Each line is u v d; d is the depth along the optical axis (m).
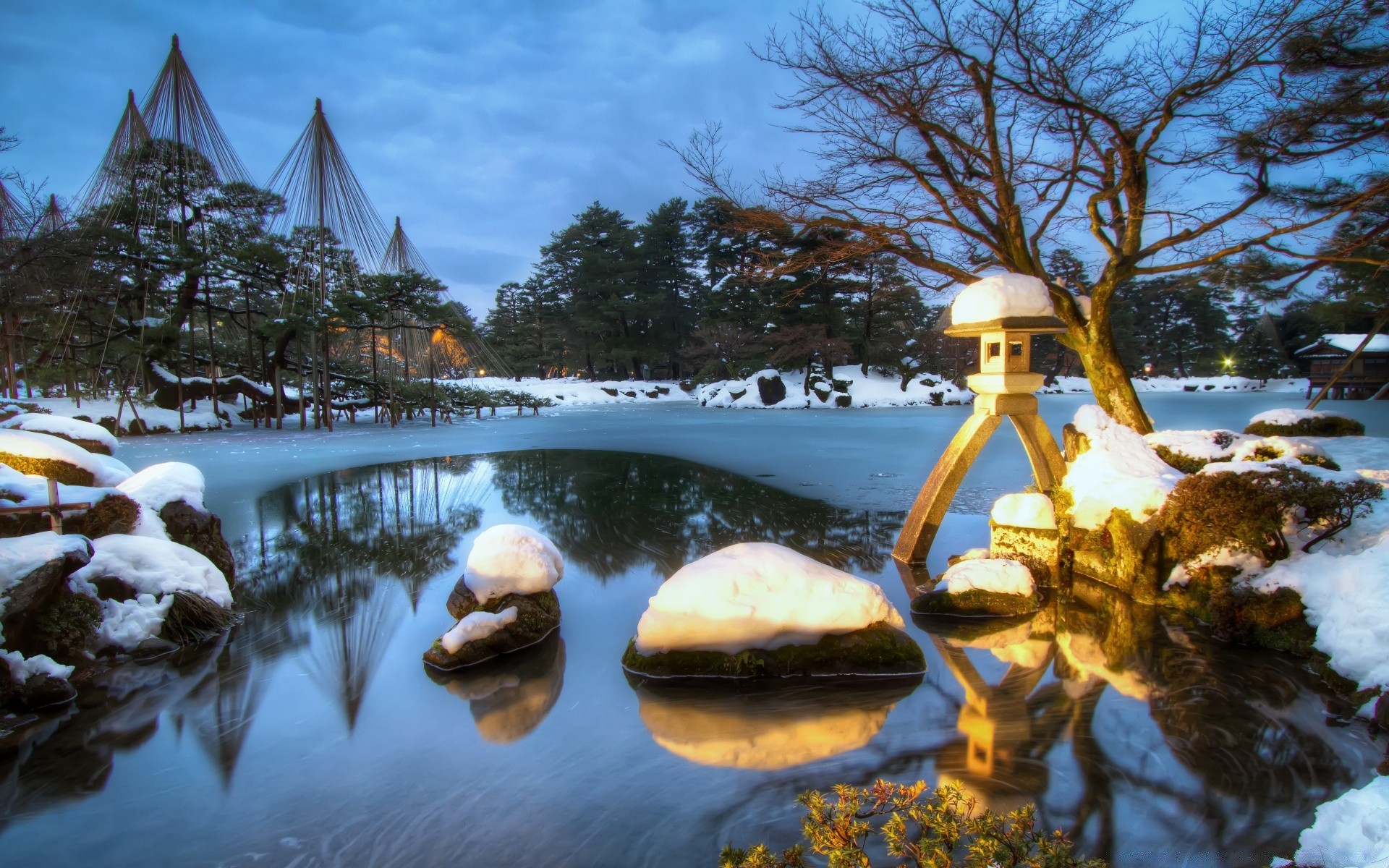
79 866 3.09
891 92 8.82
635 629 5.87
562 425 27.22
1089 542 7.03
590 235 55.81
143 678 5.05
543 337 63.12
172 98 25.19
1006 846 2.26
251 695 4.76
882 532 8.95
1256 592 5.42
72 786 3.72
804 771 3.70
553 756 3.91
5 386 25.48
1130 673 4.87
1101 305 9.14
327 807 3.47
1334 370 34.56
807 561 5.23
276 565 7.95
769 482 12.94
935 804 2.60
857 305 45.72
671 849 3.07
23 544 4.98
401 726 4.30
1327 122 8.57
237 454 17.69
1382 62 8.01
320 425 26.80
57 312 23.38
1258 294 9.85
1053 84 8.48
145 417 24.00
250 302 31.72
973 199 9.16
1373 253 9.95
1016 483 11.88
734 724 4.25
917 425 25.67
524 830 3.24
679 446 19.16
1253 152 8.83
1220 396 41.75
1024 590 6.11
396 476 14.27
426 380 37.91
